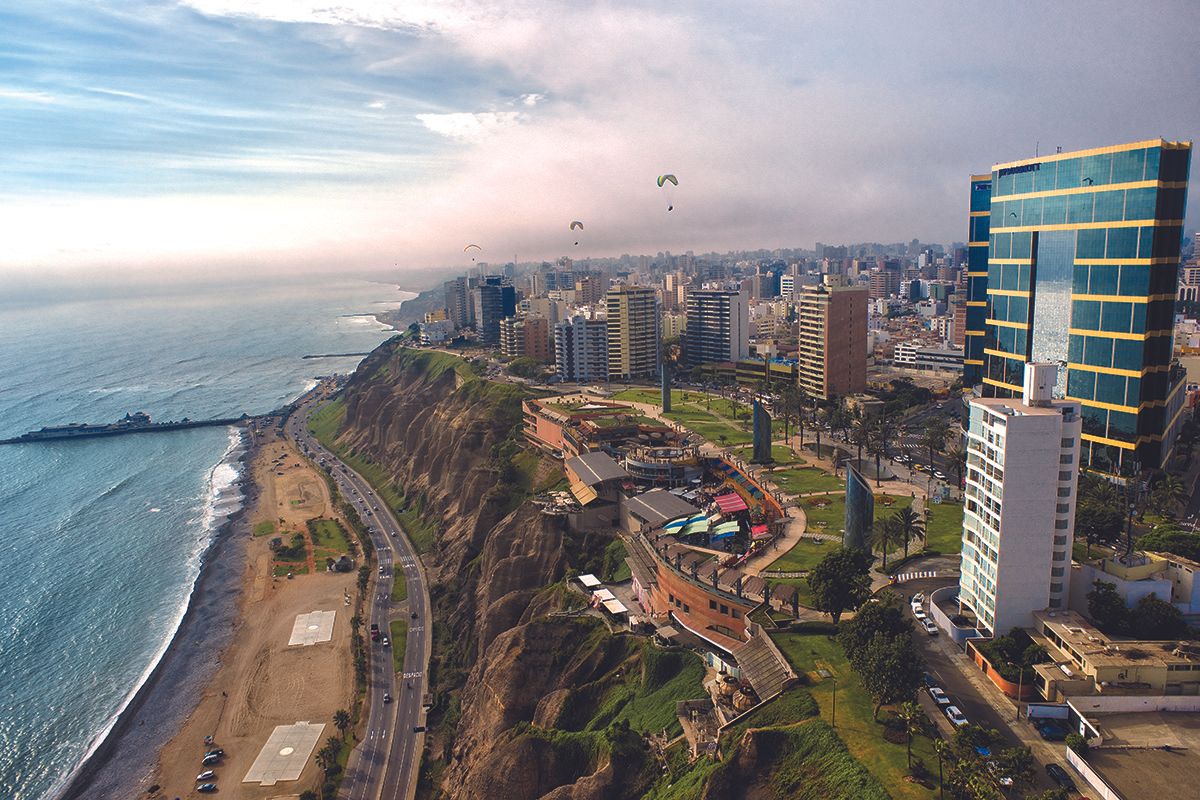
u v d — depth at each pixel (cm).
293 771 15562
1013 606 12331
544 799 12412
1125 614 11862
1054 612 12244
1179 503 18725
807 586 14800
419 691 18200
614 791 12088
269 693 18338
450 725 16812
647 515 19200
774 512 19025
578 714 14938
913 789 9131
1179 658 10831
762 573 15625
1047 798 8281
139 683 19225
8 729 17662
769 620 13350
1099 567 12781
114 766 16150
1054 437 11850
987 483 12569
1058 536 12238
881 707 10775
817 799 9488
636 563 18012
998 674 11481
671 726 12612
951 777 8850
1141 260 19888
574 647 16425
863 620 11688
